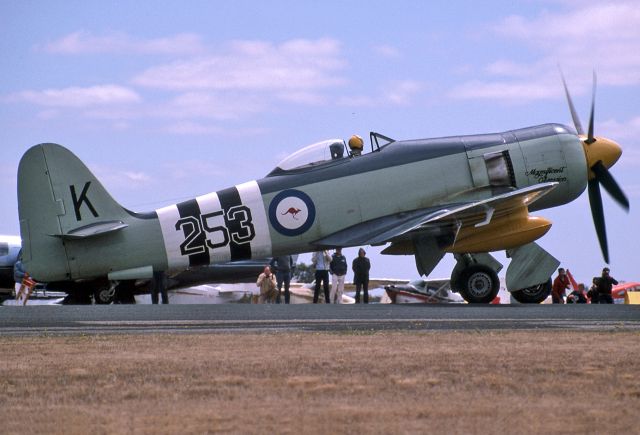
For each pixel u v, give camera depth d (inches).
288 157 1429.6
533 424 374.0
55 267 1412.4
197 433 364.5
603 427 368.5
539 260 1416.1
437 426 371.6
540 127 1491.1
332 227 1402.6
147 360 567.2
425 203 1413.6
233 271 2100.1
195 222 1407.5
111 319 959.6
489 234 1375.5
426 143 1441.9
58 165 1423.5
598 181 1507.1
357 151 1433.3
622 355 579.2
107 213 1424.7
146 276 1413.6
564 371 510.0
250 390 457.4
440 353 593.3
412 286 2758.4
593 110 1502.2
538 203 1472.7
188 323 902.4
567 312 1061.1
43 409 417.1
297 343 663.8
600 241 1515.7
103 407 419.5
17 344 667.4
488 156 1434.5
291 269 2101.4
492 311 1080.8
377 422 380.2
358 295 1893.5
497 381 476.4
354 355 584.4
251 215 1402.6
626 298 2362.2
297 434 360.5
